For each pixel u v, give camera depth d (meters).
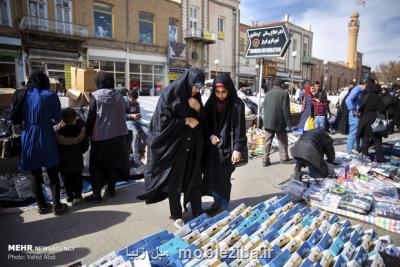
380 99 5.75
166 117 2.88
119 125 3.76
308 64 41.28
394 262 2.09
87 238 2.88
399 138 8.99
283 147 5.86
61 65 16.70
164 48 22.06
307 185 4.18
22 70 15.19
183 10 22.94
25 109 3.06
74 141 3.47
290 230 2.57
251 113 9.13
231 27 27.50
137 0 19.86
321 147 4.34
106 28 18.69
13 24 14.71
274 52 6.84
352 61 55.53
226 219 2.74
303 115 8.19
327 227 2.71
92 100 3.62
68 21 16.67
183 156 3.01
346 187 4.17
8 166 4.31
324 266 2.12
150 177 3.04
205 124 3.25
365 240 2.48
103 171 3.88
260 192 4.25
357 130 6.10
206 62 25.47
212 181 3.31
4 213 3.34
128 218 3.33
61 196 3.94
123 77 20.05
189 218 3.41
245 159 3.19
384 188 4.10
